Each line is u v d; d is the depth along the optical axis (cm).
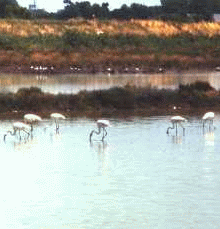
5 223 2708
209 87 5816
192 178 3309
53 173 3438
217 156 3781
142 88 5622
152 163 3625
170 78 7506
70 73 8062
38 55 8662
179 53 9612
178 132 4506
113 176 3362
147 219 2730
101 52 9312
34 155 3841
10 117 4966
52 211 2839
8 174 3422
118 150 3953
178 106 5431
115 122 4859
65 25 10800
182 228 2628
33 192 3105
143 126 4706
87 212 2823
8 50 8869
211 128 4653
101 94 5347
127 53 9369
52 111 5169
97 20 11400
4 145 4109
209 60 9094
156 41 10681
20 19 10806
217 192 3067
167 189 3120
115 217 2753
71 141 4209
